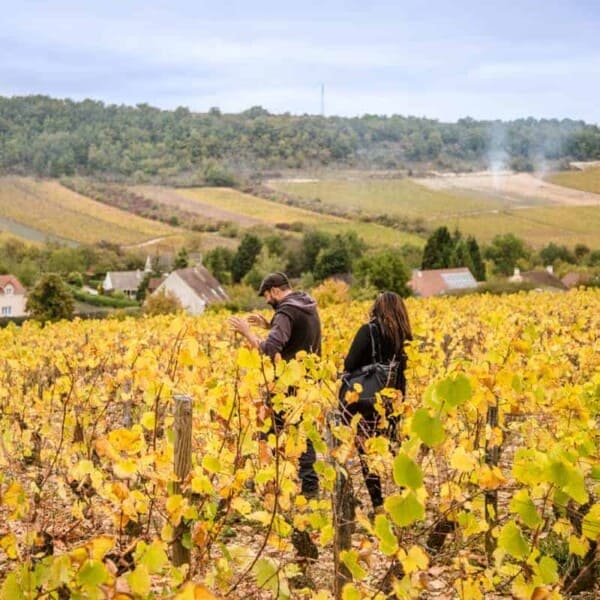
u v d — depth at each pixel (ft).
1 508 16.33
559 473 9.93
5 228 375.66
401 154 428.15
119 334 43.60
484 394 14.96
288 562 15.01
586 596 14.58
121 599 9.19
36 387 28.50
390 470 16.25
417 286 239.71
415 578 10.90
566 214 333.42
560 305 66.59
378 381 19.13
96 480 12.78
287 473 13.34
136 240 366.84
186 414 12.80
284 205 394.32
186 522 12.61
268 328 21.58
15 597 9.30
